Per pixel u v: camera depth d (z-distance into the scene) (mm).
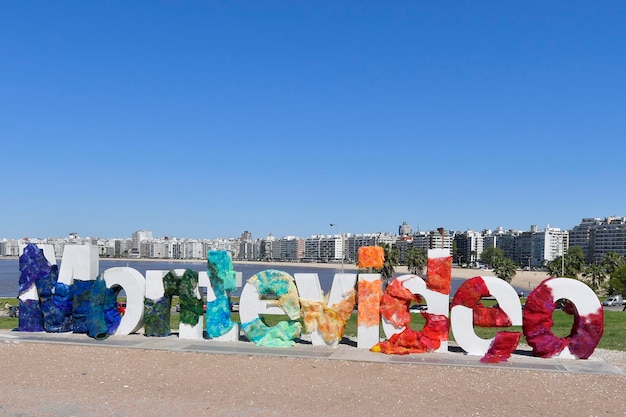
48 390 13188
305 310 18641
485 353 17000
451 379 14234
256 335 18656
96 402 12250
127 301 20375
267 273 18906
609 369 15297
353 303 18359
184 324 19781
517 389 13328
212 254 19609
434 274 17734
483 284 17188
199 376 14477
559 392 13102
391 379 14203
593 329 16625
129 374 14688
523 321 17078
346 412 11562
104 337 19906
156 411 11602
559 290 16906
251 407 11898
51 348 17938
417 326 23953
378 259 18234
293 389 13273
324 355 16906
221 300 19562
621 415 11492
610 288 76250
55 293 21000
